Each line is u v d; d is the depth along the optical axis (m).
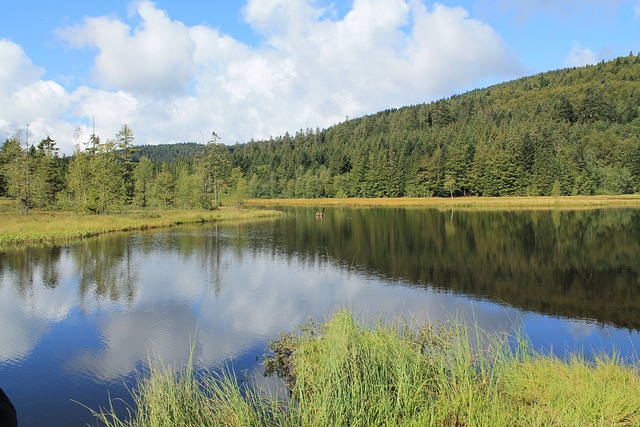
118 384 8.61
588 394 5.50
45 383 8.69
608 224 39.09
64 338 11.23
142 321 12.59
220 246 28.02
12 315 13.26
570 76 199.38
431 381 6.13
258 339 10.98
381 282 17.64
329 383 5.39
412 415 5.21
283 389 7.74
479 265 21.23
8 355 10.09
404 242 29.52
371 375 5.90
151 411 5.57
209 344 10.66
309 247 27.59
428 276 18.78
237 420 5.21
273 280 18.11
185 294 15.75
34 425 7.12
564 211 56.78
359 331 7.92
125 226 37.62
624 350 10.09
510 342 10.13
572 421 4.92
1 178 58.44
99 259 22.97
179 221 45.12
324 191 113.50
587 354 9.78
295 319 12.67
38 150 62.41
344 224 43.62
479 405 5.26
